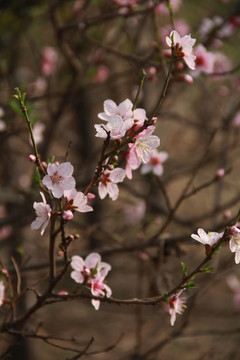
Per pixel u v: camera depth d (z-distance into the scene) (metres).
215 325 7.14
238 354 4.93
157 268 3.48
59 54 5.52
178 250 3.42
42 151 4.59
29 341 5.06
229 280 6.20
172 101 5.92
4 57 5.48
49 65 5.45
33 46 5.07
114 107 1.84
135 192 4.41
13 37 5.30
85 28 3.96
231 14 4.32
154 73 3.17
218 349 5.05
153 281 3.28
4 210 6.27
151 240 3.38
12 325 2.20
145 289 4.49
